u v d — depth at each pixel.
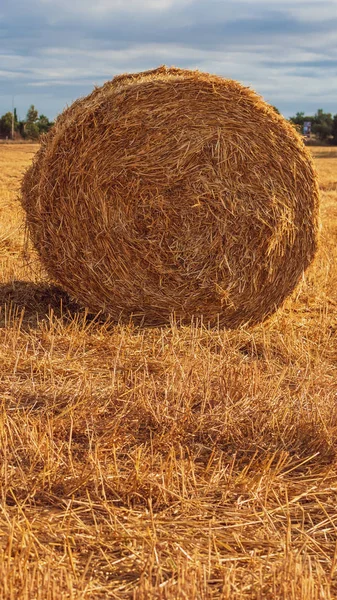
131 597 2.73
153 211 6.32
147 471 3.68
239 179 6.39
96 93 6.62
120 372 5.23
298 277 6.80
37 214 6.50
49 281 7.75
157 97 6.22
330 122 79.88
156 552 2.96
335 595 2.74
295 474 3.87
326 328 6.65
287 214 6.55
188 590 2.62
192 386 4.75
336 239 11.31
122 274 6.46
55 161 6.30
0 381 4.86
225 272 6.51
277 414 4.44
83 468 3.68
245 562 3.00
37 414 4.39
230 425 4.30
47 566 2.82
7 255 9.09
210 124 6.29
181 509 3.43
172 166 6.25
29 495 3.46
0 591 2.54
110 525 3.22
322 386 5.11
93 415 4.40
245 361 5.63
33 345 5.62
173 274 6.46
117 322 6.64
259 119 6.39
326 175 26.44
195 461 3.97
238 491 3.62
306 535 3.18
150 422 4.38
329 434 4.20
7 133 78.12
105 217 6.32
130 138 6.22
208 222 6.39
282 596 2.62
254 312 6.75
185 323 6.65
